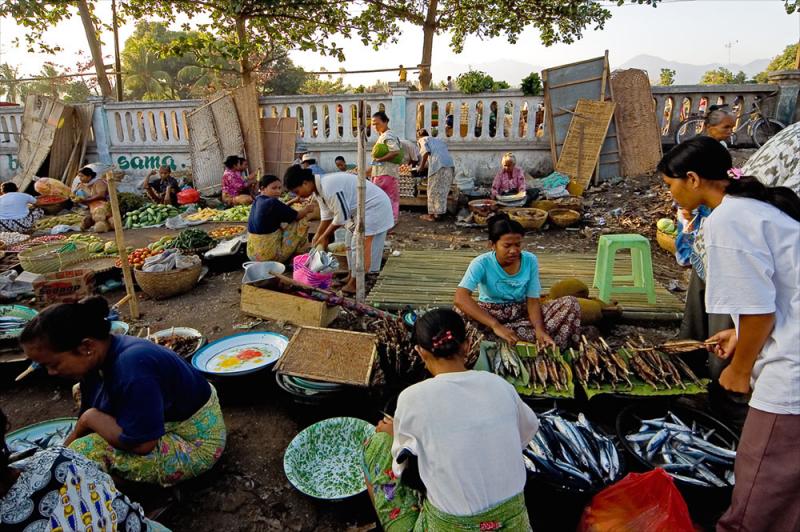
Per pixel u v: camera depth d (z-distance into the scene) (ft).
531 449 7.91
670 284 16.69
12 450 8.54
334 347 10.85
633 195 27.81
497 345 10.35
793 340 5.66
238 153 35.55
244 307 14.73
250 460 9.57
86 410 7.86
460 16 42.75
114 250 21.07
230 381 10.89
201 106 36.04
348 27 41.50
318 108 35.53
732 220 5.75
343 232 20.38
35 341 6.49
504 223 10.41
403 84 33.50
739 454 6.36
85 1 39.17
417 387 6.05
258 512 8.38
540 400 9.86
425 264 19.21
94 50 40.42
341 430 9.59
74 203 32.76
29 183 38.04
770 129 30.25
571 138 31.07
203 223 27.94
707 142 6.41
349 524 8.14
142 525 6.12
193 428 8.46
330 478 8.93
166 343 11.94
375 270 17.57
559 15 40.32
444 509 5.69
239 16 36.52
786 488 5.84
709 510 7.38
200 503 8.55
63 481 4.87
